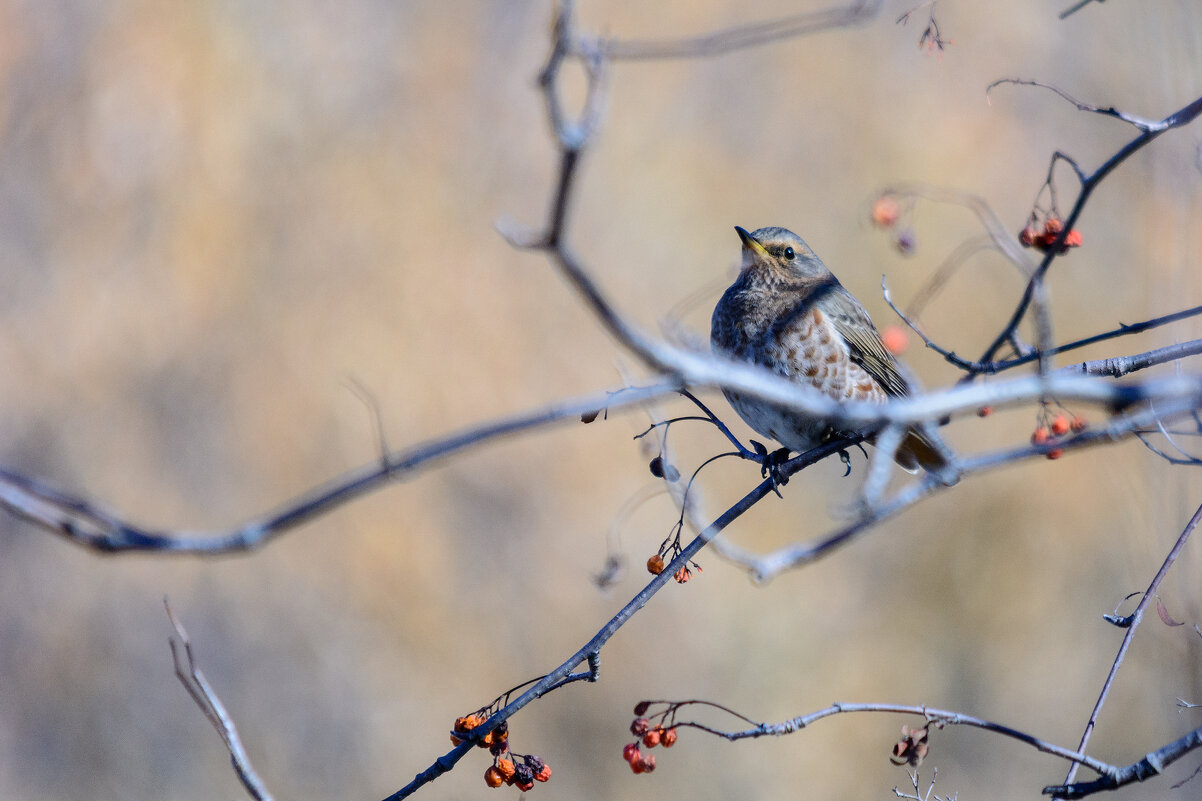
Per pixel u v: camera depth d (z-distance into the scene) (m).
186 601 14.80
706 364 3.38
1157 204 8.70
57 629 14.56
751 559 6.84
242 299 16.23
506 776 5.27
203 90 16.62
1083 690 14.41
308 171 16.86
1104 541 14.95
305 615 14.93
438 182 17.22
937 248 16.95
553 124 3.12
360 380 15.95
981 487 15.85
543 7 18.08
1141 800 9.80
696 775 14.09
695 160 18.09
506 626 15.18
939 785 13.84
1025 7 18.00
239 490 15.63
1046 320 3.82
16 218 16.08
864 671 14.84
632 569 15.33
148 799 13.98
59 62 16.48
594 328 16.73
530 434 16.00
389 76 17.58
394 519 15.34
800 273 8.30
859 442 7.16
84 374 15.75
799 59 18.56
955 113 17.97
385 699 14.59
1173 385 3.61
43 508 4.43
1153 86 8.49
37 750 14.05
